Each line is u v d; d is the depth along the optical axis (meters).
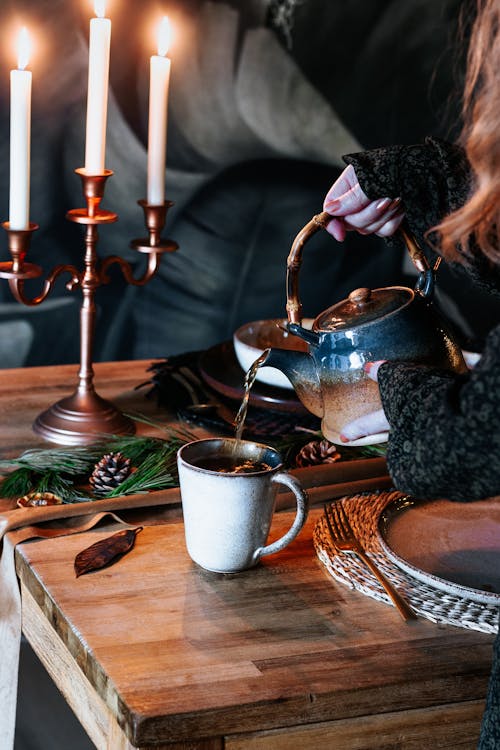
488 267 1.06
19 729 1.93
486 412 0.71
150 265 1.44
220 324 3.08
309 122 3.01
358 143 3.09
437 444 0.75
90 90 1.29
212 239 3.00
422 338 0.97
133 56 2.74
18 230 1.28
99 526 1.10
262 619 0.92
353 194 1.13
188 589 0.96
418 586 0.97
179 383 1.53
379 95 3.07
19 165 1.26
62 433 1.36
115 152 2.80
